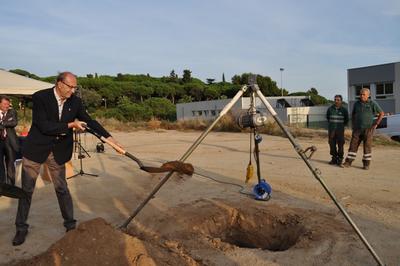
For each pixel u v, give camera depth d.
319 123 33.28
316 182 8.27
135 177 8.85
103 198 7.08
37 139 4.92
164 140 18.14
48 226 5.64
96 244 3.93
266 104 5.06
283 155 12.30
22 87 10.16
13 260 4.54
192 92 76.94
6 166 8.10
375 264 4.34
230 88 74.81
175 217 5.88
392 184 8.09
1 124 7.84
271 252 4.72
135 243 4.10
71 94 4.96
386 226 5.49
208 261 4.44
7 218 6.04
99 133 4.94
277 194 7.23
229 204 6.48
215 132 21.98
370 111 9.71
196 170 9.66
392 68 31.61
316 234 5.16
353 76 34.59
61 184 5.26
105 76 90.12
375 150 13.18
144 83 77.75
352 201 6.80
